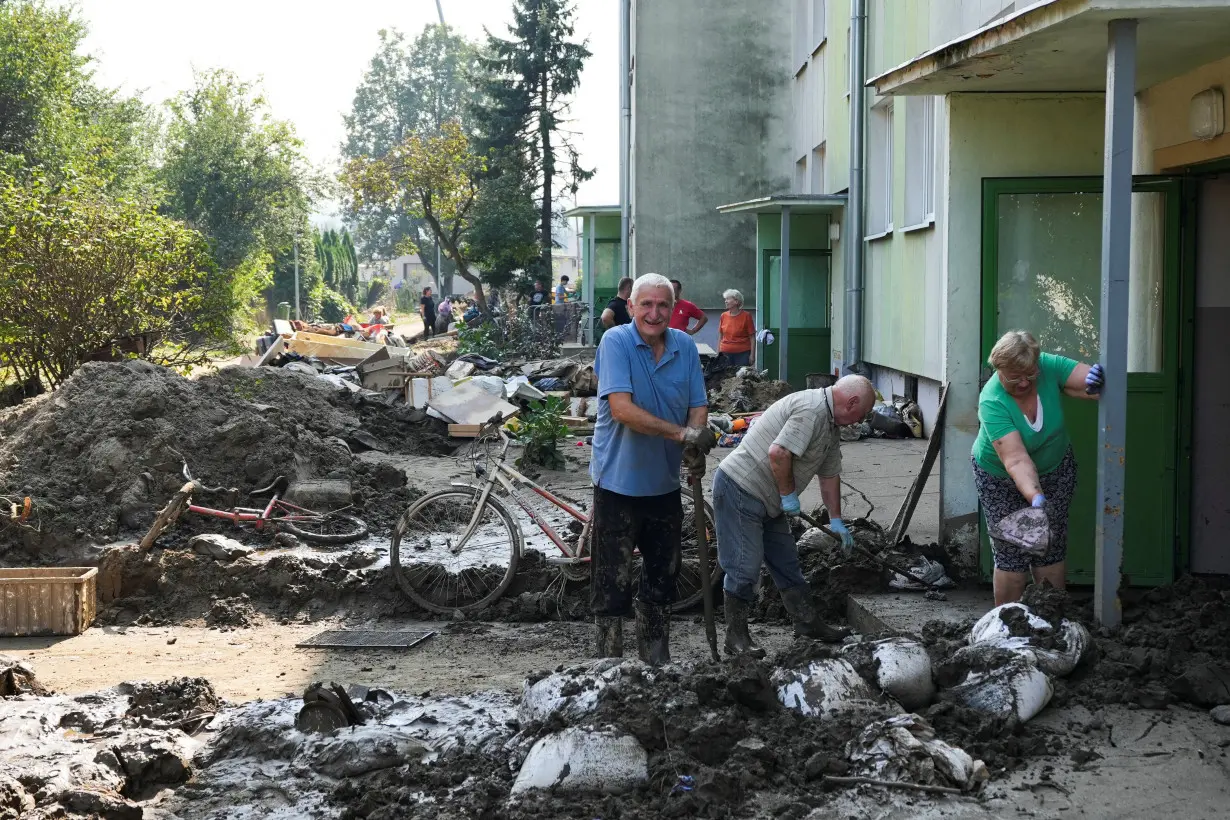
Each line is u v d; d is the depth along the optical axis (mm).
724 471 6051
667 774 4258
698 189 26469
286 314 63812
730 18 26078
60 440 9602
